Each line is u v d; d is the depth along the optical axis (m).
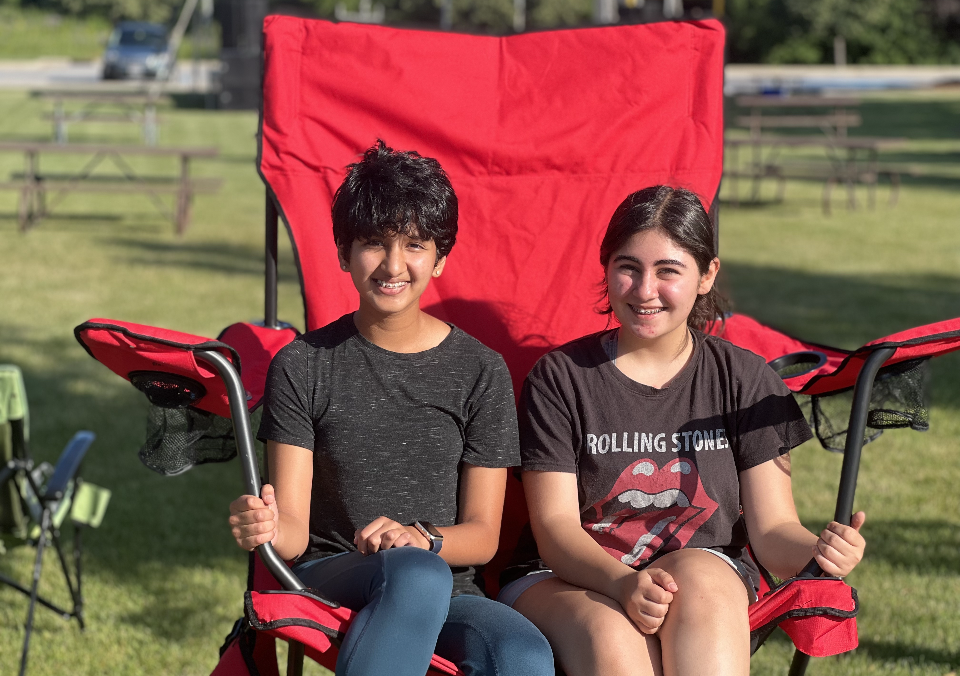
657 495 2.08
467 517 2.05
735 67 35.84
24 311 7.11
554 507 2.07
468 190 2.70
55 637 3.29
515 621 1.86
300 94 2.67
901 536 3.95
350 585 1.87
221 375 1.88
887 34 36.66
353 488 2.03
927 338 1.94
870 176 11.65
